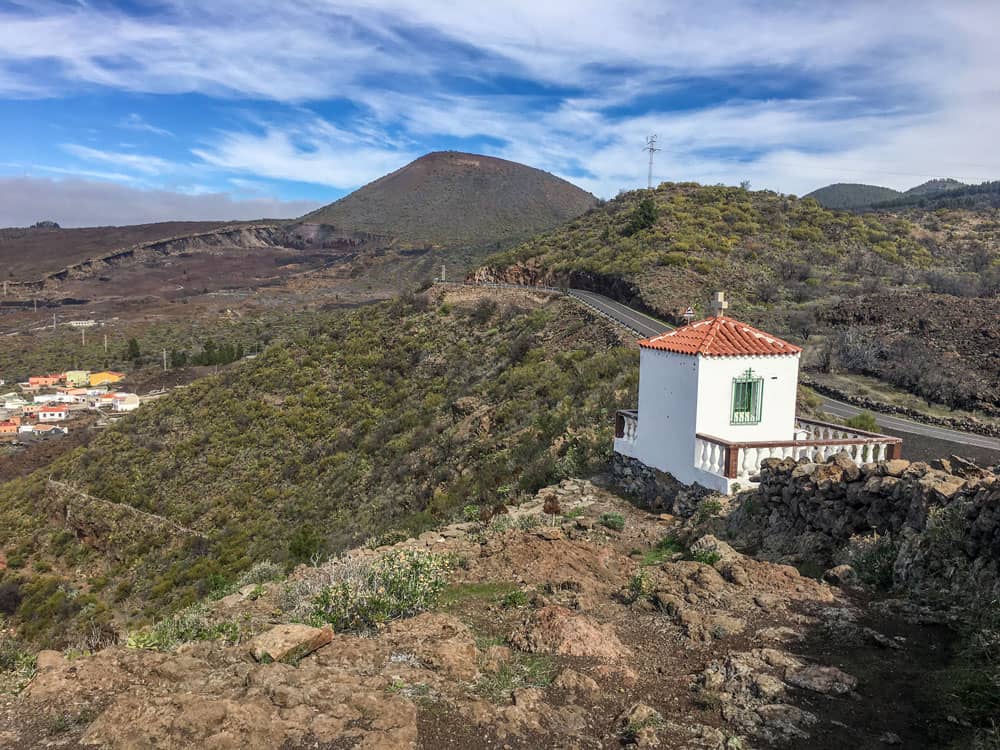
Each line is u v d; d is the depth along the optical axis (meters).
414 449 31.34
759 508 10.01
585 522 11.30
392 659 5.76
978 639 5.46
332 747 4.24
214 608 8.27
